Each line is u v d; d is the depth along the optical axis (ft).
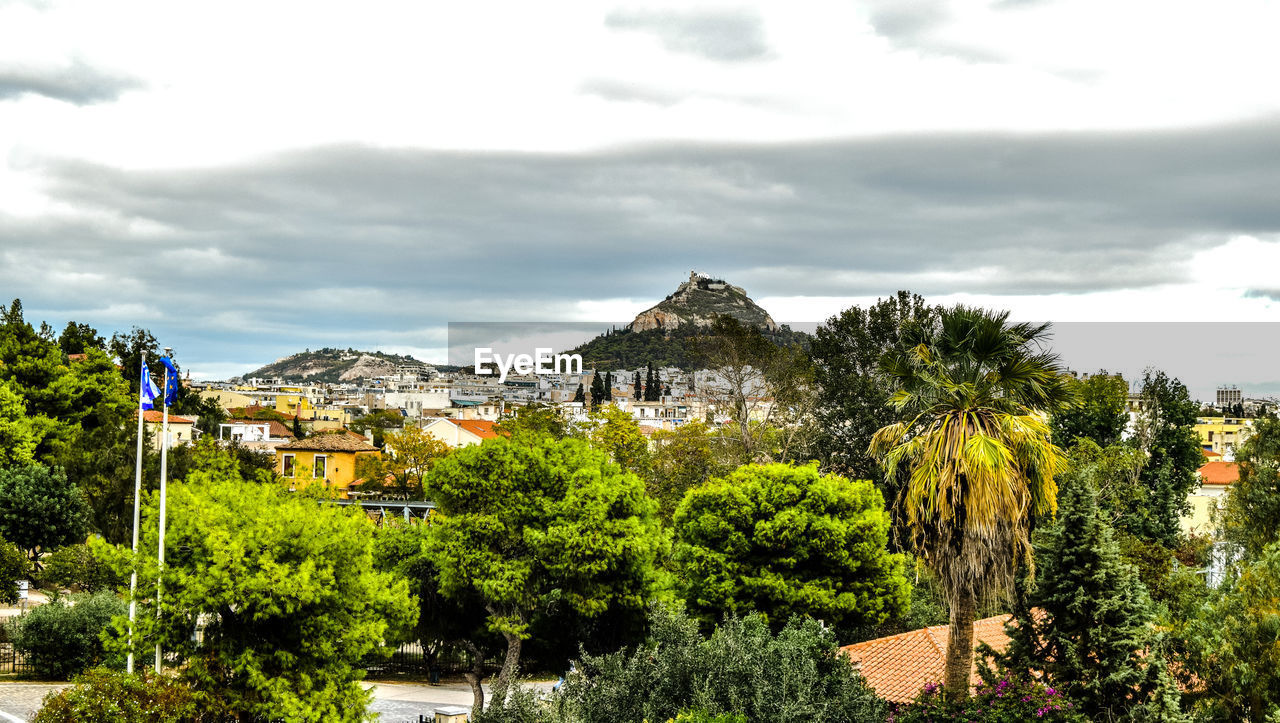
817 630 88.48
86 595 152.56
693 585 163.12
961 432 89.35
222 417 501.15
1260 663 84.64
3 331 277.85
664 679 80.12
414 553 147.13
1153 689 89.10
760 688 76.84
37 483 193.16
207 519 98.63
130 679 89.97
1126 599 90.33
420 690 159.12
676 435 273.13
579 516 138.51
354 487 305.94
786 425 268.21
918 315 253.85
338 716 99.25
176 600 94.99
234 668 95.09
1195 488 271.90
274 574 94.53
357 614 104.83
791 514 160.04
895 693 114.52
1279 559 91.20
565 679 88.43
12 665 139.64
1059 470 91.97
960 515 89.25
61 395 268.62
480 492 139.03
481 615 146.92
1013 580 91.20
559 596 137.80
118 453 211.00
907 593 165.58
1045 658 93.76
